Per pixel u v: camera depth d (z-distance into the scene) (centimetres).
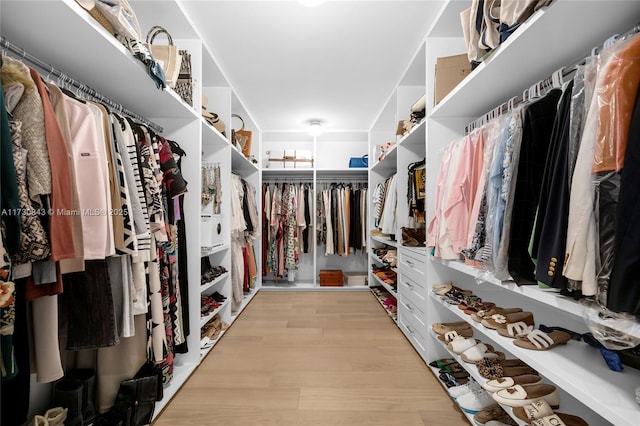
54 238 77
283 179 415
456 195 134
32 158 74
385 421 126
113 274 107
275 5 158
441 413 131
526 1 85
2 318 67
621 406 65
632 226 54
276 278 378
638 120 54
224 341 210
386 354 189
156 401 133
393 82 250
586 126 66
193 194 177
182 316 166
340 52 205
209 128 193
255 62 217
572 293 74
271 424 124
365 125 367
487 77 122
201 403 138
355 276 374
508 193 96
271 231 372
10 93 75
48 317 87
